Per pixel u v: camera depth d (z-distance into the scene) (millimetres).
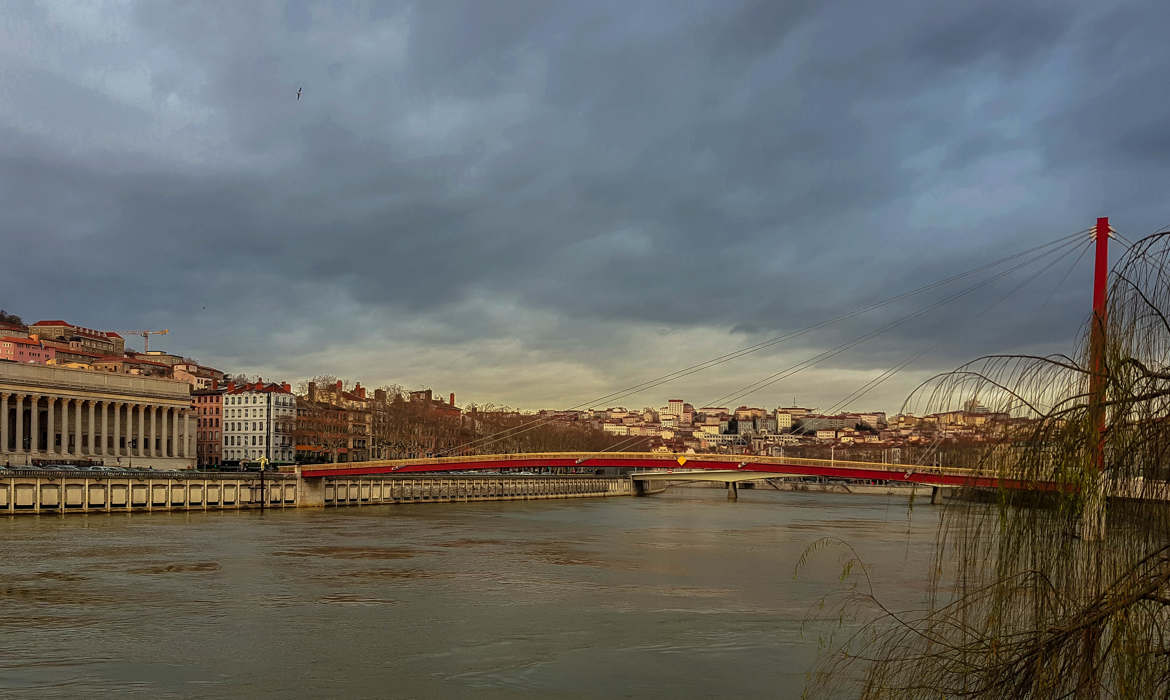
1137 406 17469
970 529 19344
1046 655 17625
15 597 69062
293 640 56062
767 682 46750
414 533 126812
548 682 47188
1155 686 16828
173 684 46469
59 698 44000
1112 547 17375
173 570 83812
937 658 19391
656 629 59312
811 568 88625
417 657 52031
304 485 182500
